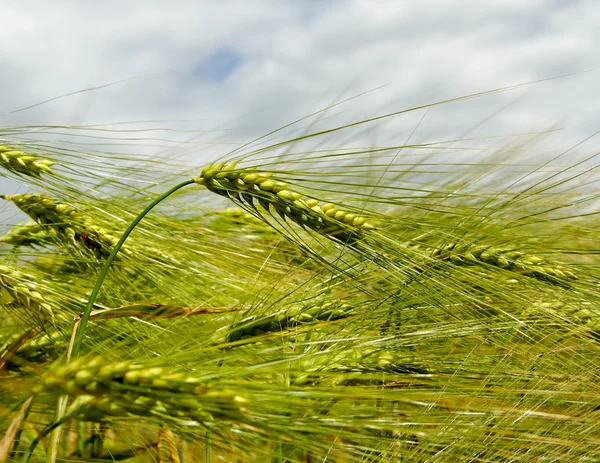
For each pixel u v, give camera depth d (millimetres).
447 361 604
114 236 641
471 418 567
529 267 622
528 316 627
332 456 506
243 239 729
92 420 485
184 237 675
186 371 485
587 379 617
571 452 575
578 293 630
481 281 603
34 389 472
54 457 491
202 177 566
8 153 617
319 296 602
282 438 483
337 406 500
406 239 601
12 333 599
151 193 658
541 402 589
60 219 637
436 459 555
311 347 577
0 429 498
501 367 606
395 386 576
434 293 602
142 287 659
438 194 592
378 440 527
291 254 704
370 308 607
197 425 485
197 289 657
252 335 575
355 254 591
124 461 583
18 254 645
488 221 623
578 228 650
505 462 568
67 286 622
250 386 481
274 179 564
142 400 476
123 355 568
